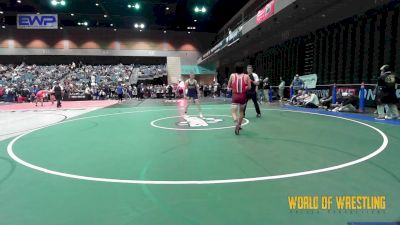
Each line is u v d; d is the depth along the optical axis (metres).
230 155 4.88
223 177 3.77
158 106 16.72
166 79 39.50
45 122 9.76
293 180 3.62
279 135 6.67
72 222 2.61
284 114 11.05
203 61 38.50
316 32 18.34
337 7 14.66
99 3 28.98
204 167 4.21
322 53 17.75
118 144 5.91
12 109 15.63
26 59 41.25
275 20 17.52
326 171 3.96
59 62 42.38
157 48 41.50
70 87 28.41
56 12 33.09
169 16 34.22
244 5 28.83
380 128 7.55
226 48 28.92
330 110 12.58
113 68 39.88
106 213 2.78
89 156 4.95
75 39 40.00
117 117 10.93
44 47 39.47
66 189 3.40
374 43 13.41
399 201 2.99
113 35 40.66
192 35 42.09
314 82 16.83
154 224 2.56
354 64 14.79
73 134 7.22
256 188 3.37
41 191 3.35
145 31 41.19
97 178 3.78
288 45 22.38
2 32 38.72
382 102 9.15
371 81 13.55
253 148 5.38
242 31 22.53
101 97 28.53
